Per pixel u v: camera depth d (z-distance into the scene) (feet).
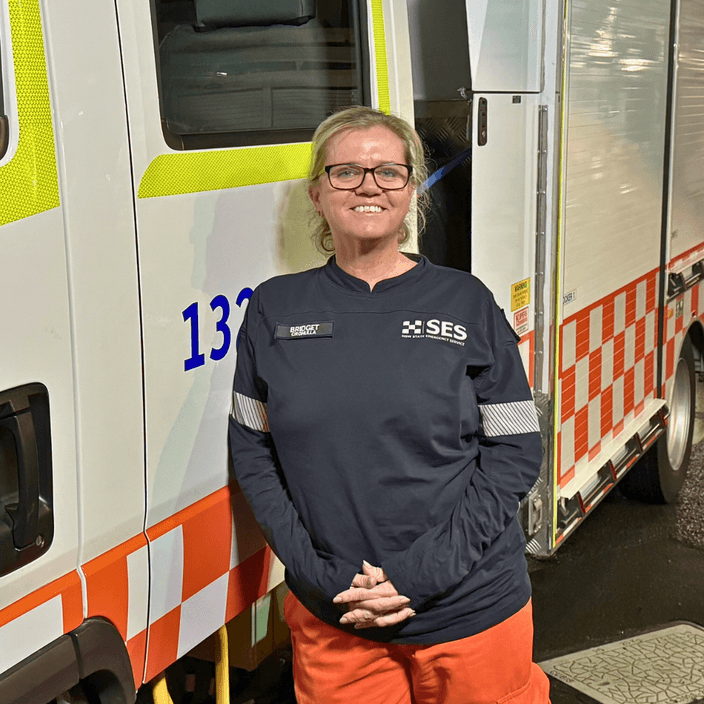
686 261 14.49
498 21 9.11
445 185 9.13
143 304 5.24
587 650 11.02
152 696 6.07
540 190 10.10
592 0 10.24
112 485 5.16
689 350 15.24
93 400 4.95
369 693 6.49
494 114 9.24
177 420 5.64
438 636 6.13
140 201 5.16
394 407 5.72
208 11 5.66
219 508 6.15
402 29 7.84
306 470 5.91
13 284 4.40
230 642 7.16
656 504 15.29
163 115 5.38
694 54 13.48
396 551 5.97
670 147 12.98
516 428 6.10
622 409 12.64
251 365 6.07
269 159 6.23
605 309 11.64
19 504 4.58
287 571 6.39
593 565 13.25
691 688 10.19
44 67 4.54
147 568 5.50
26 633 4.68
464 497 6.09
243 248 6.05
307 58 6.72
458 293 6.00
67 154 4.67
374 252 5.92
